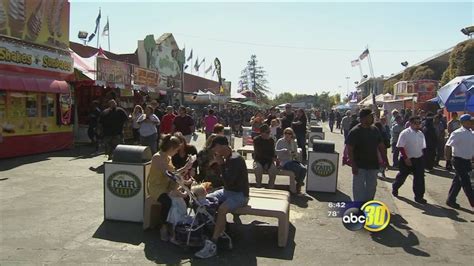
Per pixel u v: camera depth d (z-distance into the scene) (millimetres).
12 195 8758
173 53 37625
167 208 6289
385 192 10398
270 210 6133
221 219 5934
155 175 6539
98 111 17953
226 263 5547
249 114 38219
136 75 22375
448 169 14484
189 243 5898
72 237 6305
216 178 7812
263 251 6035
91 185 9906
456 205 9047
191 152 7832
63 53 17047
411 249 6301
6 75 13625
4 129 13633
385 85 61906
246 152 13148
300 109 15102
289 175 9805
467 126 8836
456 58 28797
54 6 16453
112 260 5504
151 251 5871
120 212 7082
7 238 6172
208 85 51062
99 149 16953
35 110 15109
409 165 9359
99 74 18375
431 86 29828
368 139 7496
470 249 6367
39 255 5574
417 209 8766
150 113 13180
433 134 14094
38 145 15281
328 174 10078
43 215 7371
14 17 14234
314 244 6402
